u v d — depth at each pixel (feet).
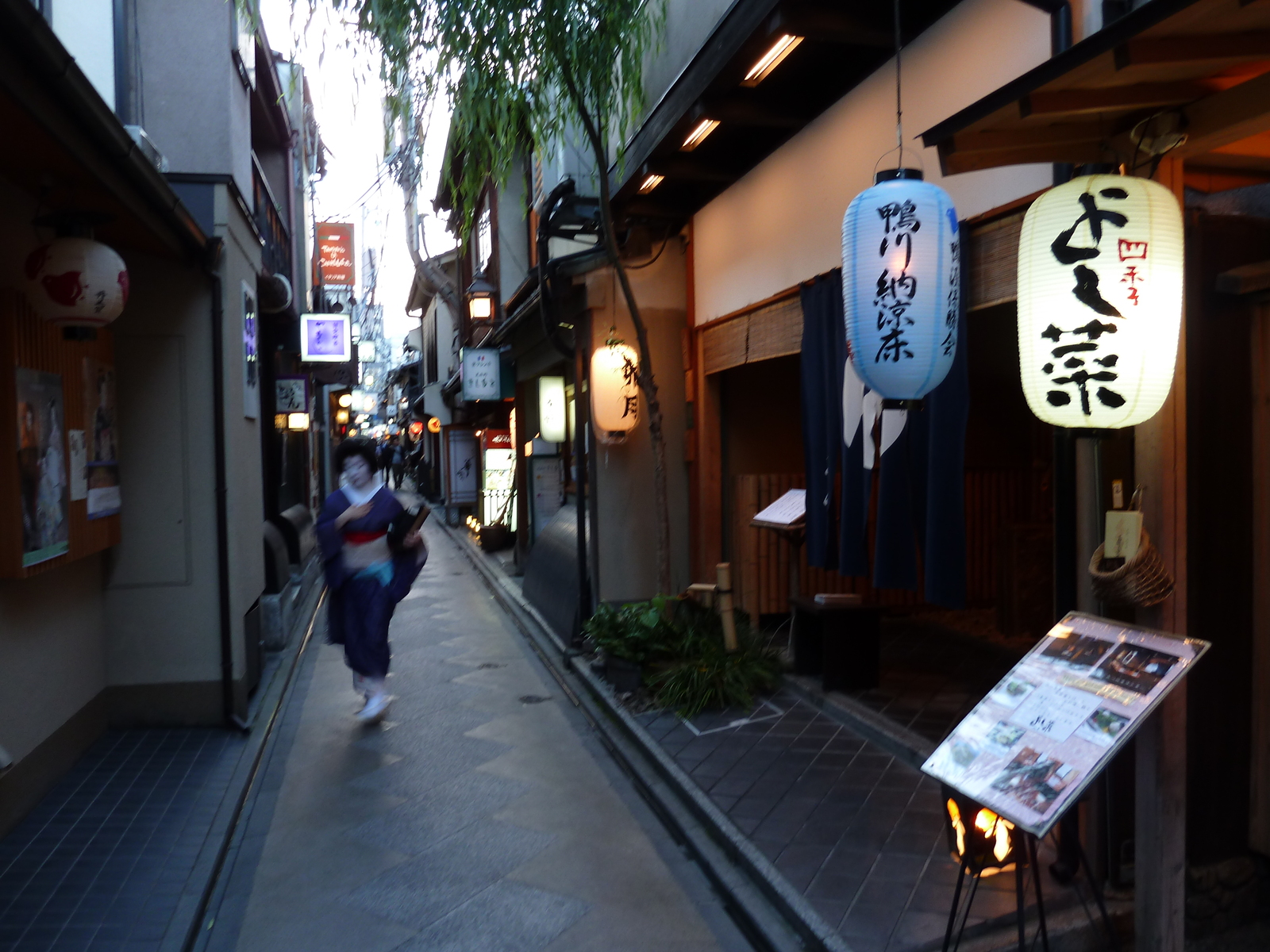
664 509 26.30
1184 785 11.39
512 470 60.49
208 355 22.77
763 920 13.23
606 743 22.30
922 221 12.30
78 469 18.47
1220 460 12.80
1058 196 10.16
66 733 19.34
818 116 21.85
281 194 47.91
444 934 13.48
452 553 63.82
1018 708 10.46
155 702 22.52
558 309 31.14
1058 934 12.12
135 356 22.36
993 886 13.35
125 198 16.28
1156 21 8.78
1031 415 32.68
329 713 25.27
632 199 29.14
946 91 16.80
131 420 22.36
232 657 22.74
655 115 24.36
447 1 18.97
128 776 19.19
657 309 30.81
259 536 28.07
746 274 26.32
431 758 21.39
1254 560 13.16
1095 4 12.77
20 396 15.48
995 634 29.17
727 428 31.01
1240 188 13.55
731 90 21.44
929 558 16.56
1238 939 12.92
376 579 24.11
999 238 15.46
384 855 16.16
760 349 25.68
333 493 24.14
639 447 30.68
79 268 14.71
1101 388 9.97
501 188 21.68
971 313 26.66
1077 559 13.61
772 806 16.65
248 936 13.47
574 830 17.20
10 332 15.19
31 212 17.78
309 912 14.19
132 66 23.52
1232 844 13.20
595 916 13.97
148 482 22.48
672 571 30.81
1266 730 13.21
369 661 23.90
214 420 22.80
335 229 58.85
